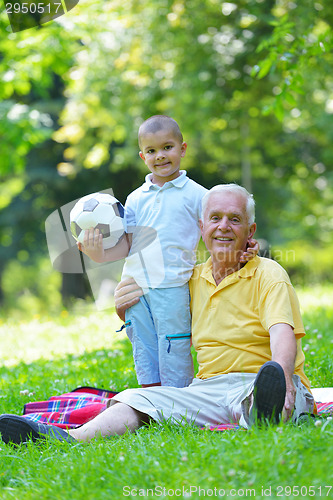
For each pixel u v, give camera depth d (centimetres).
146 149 485
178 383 465
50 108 2117
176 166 486
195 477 306
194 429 391
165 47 1634
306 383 425
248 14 1397
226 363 426
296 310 421
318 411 436
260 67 829
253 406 376
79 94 1812
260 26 1427
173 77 1655
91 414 445
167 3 1531
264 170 2222
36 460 370
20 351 885
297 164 2230
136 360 483
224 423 411
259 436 340
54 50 1400
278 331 400
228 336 425
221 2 1445
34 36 1360
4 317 1432
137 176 2217
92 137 2016
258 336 420
